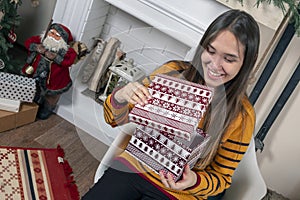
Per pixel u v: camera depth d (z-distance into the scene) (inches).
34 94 75.4
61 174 73.3
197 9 67.2
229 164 50.6
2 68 79.8
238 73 44.2
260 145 71.5
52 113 85.3
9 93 73.2
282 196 80.0
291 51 69.5
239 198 54.8
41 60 76.9
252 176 53.1
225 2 63.8
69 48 75.0
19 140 76.4
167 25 70.7
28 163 72.4
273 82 73.6
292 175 80.4
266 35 65.5
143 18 72.0
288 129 76.2
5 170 69.2
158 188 49.8
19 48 98.3
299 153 77.4
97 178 54.0
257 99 73.7
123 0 72.7
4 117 74.1
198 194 50.1
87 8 75.6
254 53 42.9
